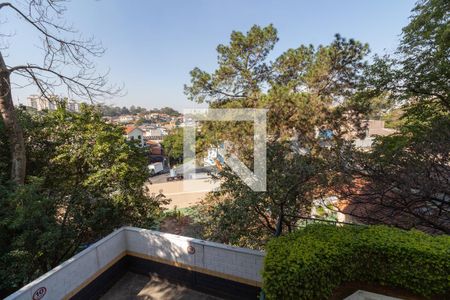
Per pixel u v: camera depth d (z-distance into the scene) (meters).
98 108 7.95
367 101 7.38
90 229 6.24
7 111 6.17
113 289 4.71
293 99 7.54
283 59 9.42
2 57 6.05
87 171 7.50
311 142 7.34
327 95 8.16
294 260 2.67
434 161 4.32
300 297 2.57
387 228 3.35
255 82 9.67
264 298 2.89
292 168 4.86
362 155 4.91
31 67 6.57
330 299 2.86
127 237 5.16
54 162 7.09
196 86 10.06
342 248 2.92
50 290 3.58
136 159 8.02
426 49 5.84
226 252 4.28
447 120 4.96
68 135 7.34
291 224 5.15
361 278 3.02
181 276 4.72
